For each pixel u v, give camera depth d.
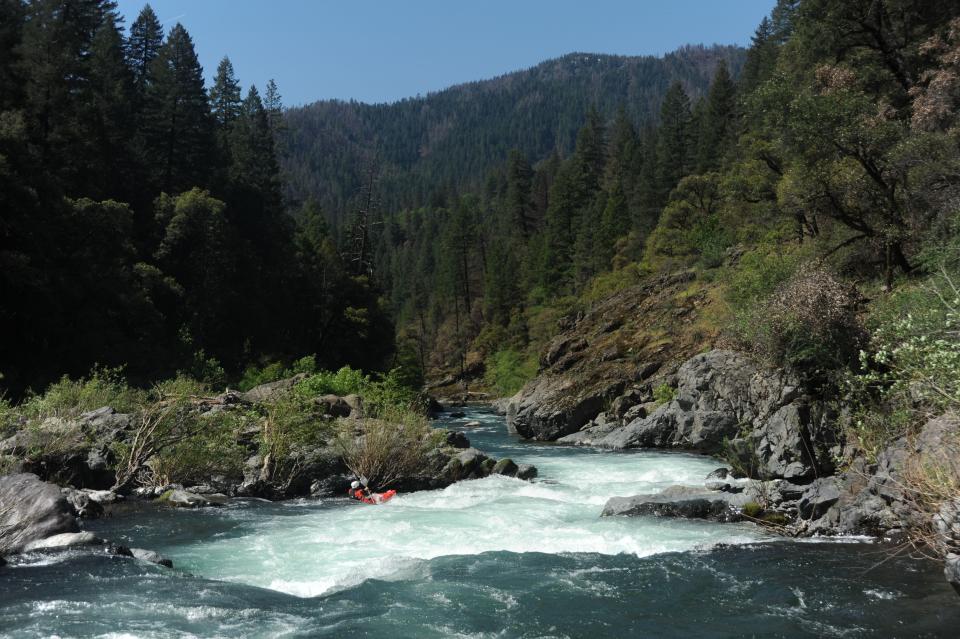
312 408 16.75
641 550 9.45
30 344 33.28
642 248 67.62
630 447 23.30
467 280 101.31
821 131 20.34
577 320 38.91
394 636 6.27
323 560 9.24
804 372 13.37
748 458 13.74
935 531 6.93
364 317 61.72
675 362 27.30
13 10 44.50
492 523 11.45
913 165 19.47
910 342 8.98
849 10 28.03
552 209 89.56
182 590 7.55
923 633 6.09
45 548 8.95
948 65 21.62
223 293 48.56
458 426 36.31
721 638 6.14
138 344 37.84
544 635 6.29
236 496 14.40
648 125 125.12
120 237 38.84
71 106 43.22
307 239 66.88
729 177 39.25
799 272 14.96
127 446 14.44
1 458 12.52
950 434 7.41
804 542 9.47
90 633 6.26
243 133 70.25
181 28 58.59
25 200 31.38
